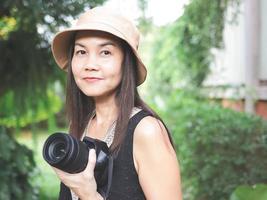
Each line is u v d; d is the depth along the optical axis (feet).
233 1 14.57
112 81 3.74
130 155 3.57
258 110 15.65
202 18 15.23
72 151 3.43
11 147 9.53
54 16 9.13
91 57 3.70
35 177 11.59
